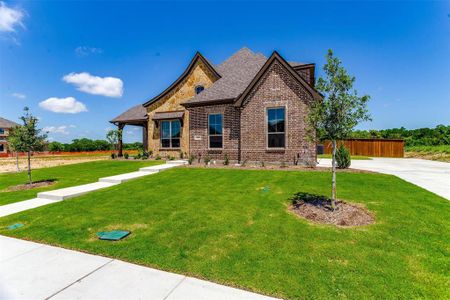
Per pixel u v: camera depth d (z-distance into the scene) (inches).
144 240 185.8
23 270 147.3
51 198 320.8
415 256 152.8
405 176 421.7
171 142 788.6
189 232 198.1
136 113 898.7
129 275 139.9
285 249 164.9
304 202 266.7
